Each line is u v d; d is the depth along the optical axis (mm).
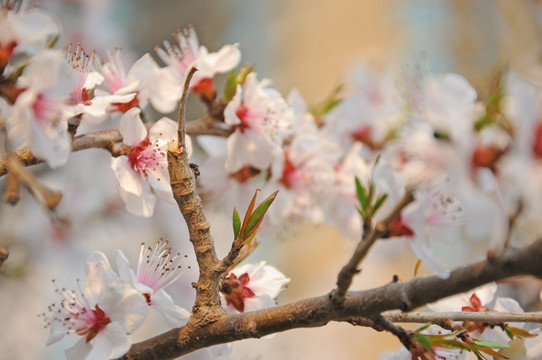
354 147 828
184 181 709
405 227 700
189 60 783
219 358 748
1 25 720
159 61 1396
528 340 735
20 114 714
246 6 1614
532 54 944
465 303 734
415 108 766
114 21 1193
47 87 715
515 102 688
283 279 738
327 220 822
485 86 750
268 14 1615
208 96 787
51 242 913
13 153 730
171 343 705
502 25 1358
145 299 712
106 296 707
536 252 669
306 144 809
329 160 818
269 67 1599
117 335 704
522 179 681
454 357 725
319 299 689
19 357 926
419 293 678
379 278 1104
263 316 696
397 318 708
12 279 906
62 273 916
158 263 731
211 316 703
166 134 748
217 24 1556
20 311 923
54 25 726
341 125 851
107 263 714
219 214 846
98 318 710
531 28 1309
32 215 909
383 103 858
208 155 820
